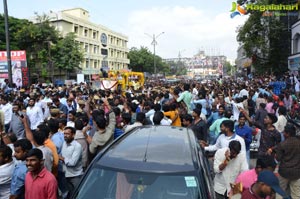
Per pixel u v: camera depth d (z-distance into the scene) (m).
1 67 26.83
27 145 4.58
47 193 3.98
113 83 24.72
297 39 33.59
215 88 19.69
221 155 5.31
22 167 4.41
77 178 5.78
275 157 6.43
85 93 16.47
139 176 3.37
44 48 46.66
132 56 90.31
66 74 51.69
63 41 47.84
